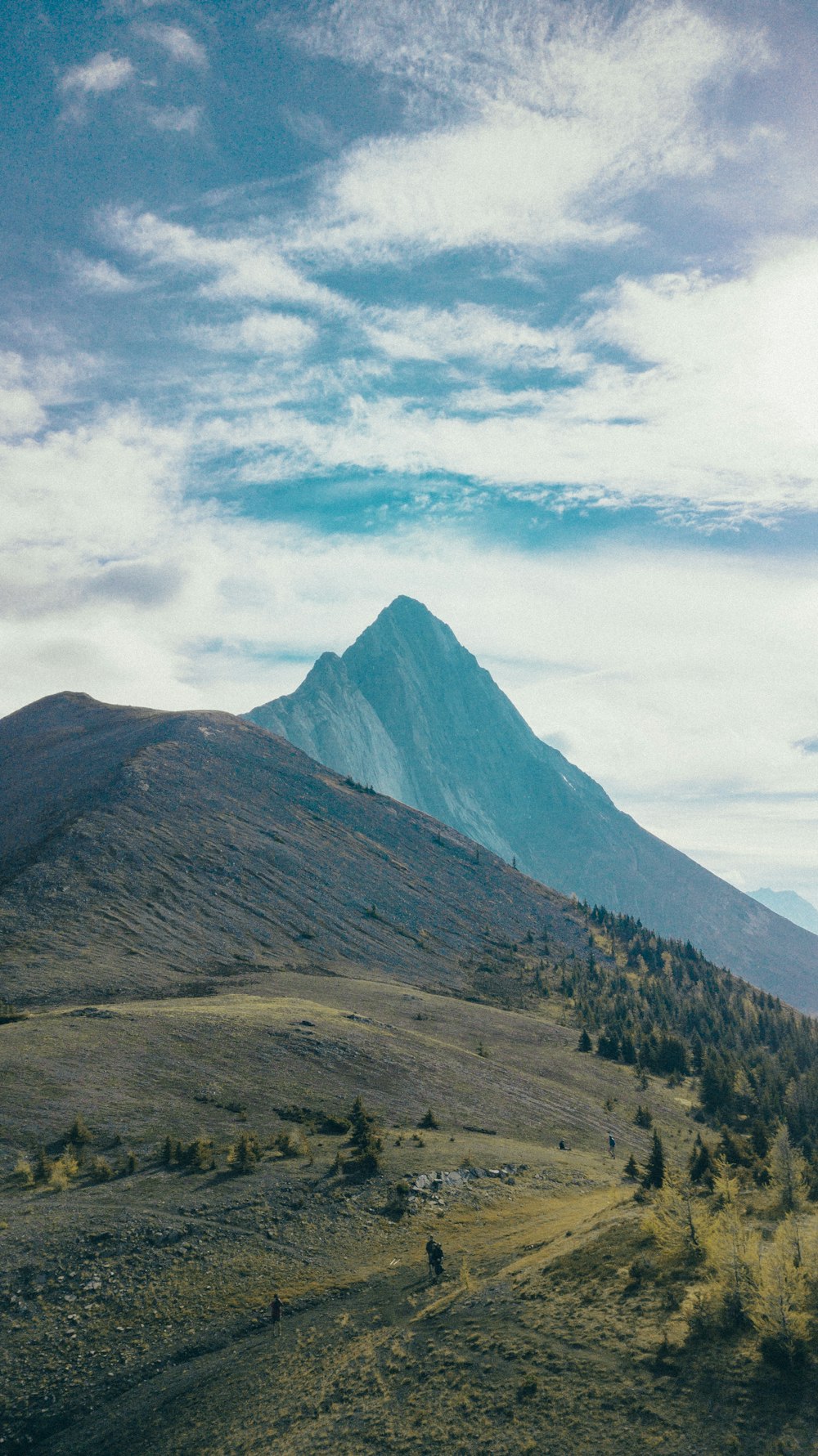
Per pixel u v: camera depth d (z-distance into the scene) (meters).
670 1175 34.91
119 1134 57.44
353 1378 30.45
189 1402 32.41
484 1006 157.38
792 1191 35.81
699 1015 182.00
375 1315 36.81
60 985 109.12
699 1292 28.25
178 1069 70.81
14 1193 48.00
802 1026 195.62
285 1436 27.75
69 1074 64.81
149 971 123.62
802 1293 24.73
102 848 169.00
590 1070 117.94
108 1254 42.53
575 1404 24.56
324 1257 44.59
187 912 157.12
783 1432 21.33
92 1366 35.19
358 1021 100.88
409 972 173.88
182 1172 53.34
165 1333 37.47
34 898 140.88
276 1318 38.41
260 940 159.38
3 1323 37.12
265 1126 63.75
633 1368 25.66
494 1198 54.62
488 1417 25.17
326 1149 60.34
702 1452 21.34
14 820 192.88
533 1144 74.44
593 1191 58.78
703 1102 112.62
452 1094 82.56
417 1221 49.72
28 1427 31.80
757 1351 24.77
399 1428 25.94
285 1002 109.00
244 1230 46.41
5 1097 58.88
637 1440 22.41
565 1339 28.48
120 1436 30.95
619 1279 31.86
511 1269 37.53
